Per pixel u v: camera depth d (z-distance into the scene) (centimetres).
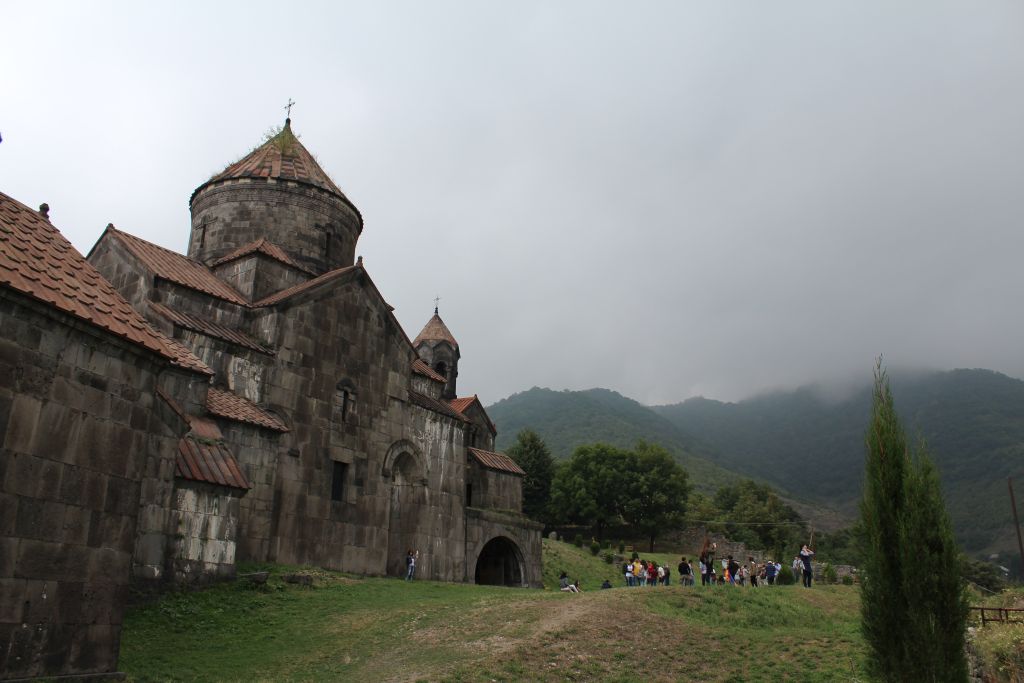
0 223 1230
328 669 1580
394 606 2138
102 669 1216
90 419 1225
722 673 1583
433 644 1722
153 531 1967
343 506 2889
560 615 1914
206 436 2258
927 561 1226
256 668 1573
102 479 1238
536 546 4062
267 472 2530
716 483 17062
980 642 1548
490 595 2384
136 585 1902
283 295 2889
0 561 1060
